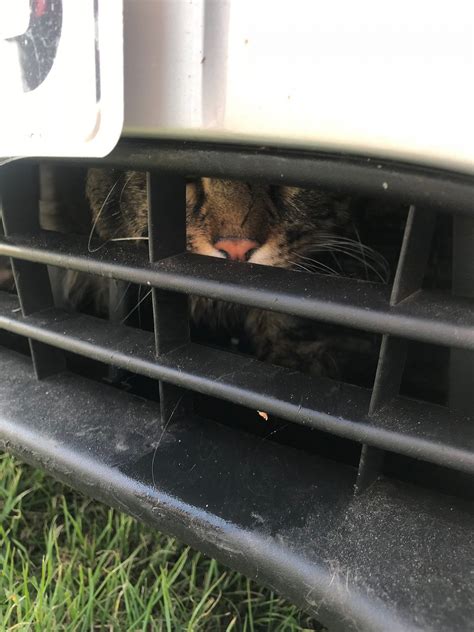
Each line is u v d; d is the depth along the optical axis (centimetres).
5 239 104
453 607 67
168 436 96
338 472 87
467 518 78
